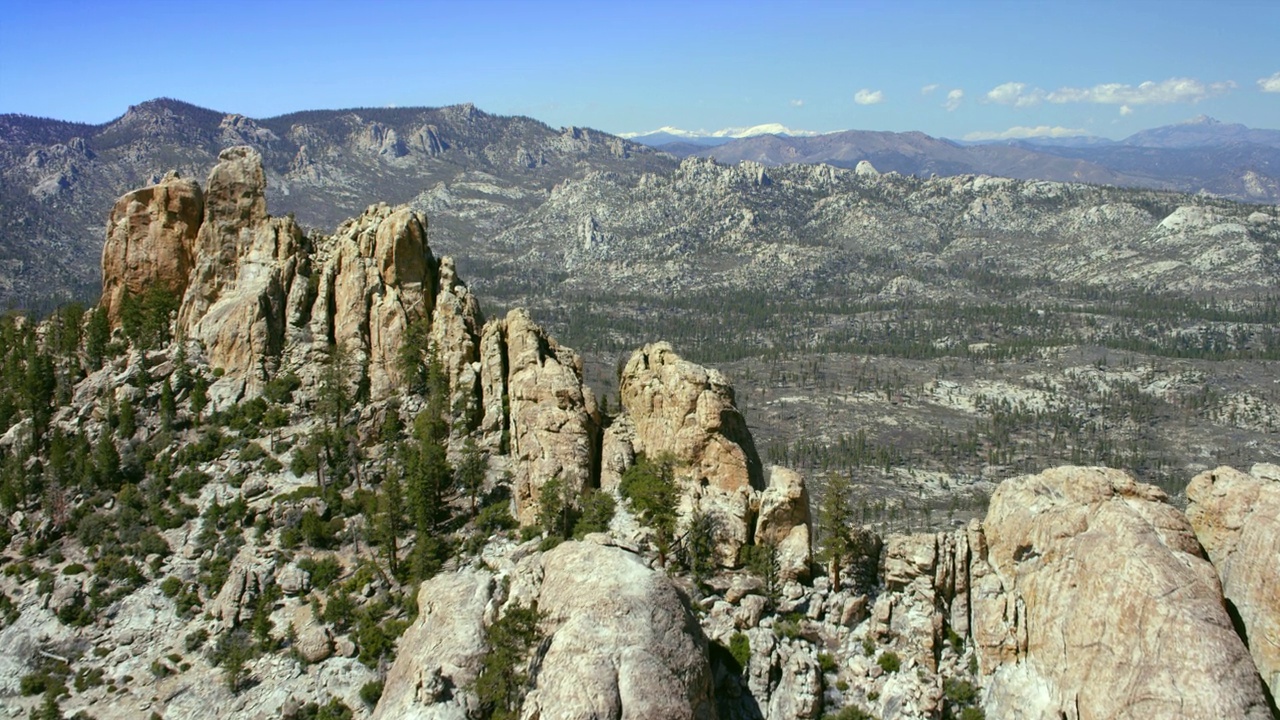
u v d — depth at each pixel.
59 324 176.12
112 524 126.56
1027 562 80.62
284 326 148.62
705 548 94.50
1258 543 71.94
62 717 100.38
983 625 81.44
